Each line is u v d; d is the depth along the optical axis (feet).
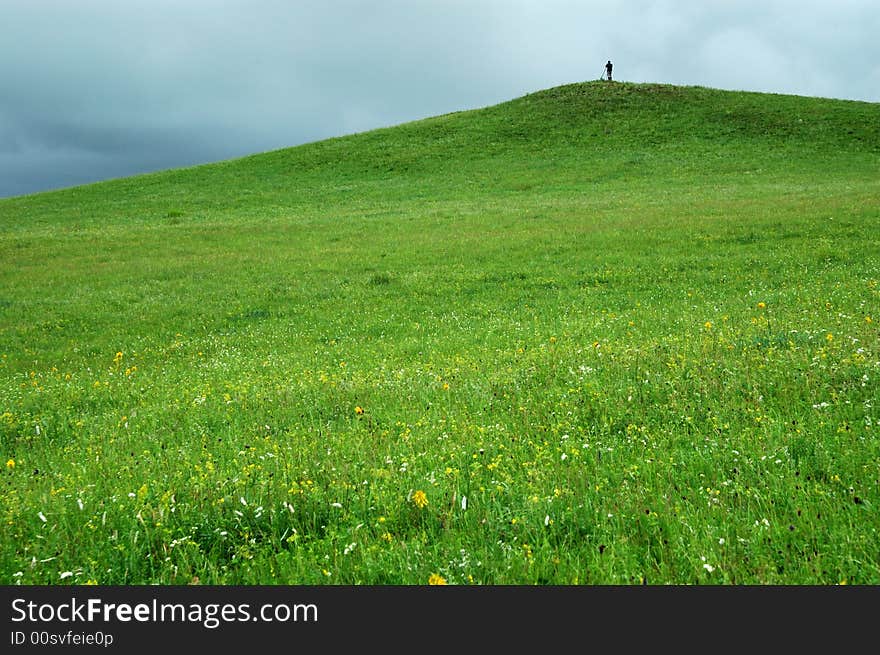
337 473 20.93
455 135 229.45
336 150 225.56
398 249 100.89
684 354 33.76
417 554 15.17
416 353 47.11
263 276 88.33
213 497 19.27
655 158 183.83
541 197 150.30
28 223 158.30
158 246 115.96
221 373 44.70
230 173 209.46
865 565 13.57
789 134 197.67
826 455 18.78
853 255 71.46
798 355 30.37
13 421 34.65
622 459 20.63
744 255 77.97
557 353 38.63
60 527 18.07
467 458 21.81
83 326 69.05
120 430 31.17
